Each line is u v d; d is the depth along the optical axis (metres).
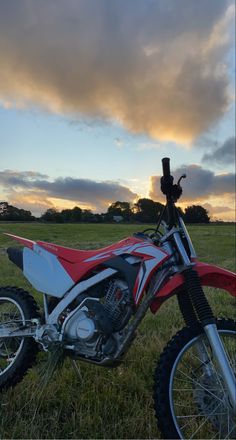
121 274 3.20
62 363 3.56
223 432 2.87
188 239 3.15
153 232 3.43
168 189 3.18
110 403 3.43
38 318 3.57
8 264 9.88
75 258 3.46
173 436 2.72
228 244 21.58
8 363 3.71
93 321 3.11
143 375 3.96
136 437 3.04
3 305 4.00
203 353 2.99
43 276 3.50
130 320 3.15
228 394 2.75
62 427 3.13
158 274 3.08
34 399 3.41
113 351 3.10
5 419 3.17
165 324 5.50
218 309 6.59
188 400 3.33
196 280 2.96
